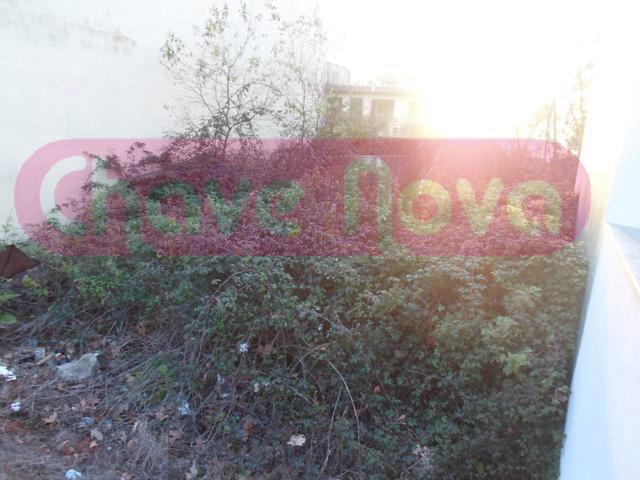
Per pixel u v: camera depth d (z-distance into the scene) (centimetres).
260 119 743
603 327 221
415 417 301
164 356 345
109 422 308
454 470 265
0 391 325
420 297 323
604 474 182
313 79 828
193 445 291
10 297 398
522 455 257
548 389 265
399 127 888
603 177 298
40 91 549
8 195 533
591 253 297
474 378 289
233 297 313
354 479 270
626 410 165
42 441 286
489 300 317
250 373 309
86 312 414
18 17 519
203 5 718
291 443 282
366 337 314
